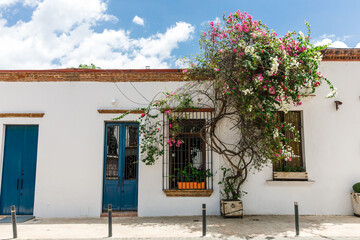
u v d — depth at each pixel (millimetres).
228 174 8492
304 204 8445
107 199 8578
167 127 8625
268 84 7293
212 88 8617
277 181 8430
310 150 8625
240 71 7457
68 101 8742
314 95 8750
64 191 8406
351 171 8562
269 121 7629
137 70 8781
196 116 8656
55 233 6578
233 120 8617
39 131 8602
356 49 8695
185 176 8453
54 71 8680
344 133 8688
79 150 8562
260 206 8438
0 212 8453
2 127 8586
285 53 7234
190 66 8352
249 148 8305
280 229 6781
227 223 7375
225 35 8023
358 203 8055
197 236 6234
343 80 8836
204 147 8656
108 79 8820
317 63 7641
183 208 8359
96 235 6398
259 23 7875
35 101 8711
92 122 8672
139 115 8680
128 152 8781
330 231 6613
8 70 8641
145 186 8414
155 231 6691
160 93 8781
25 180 8570
